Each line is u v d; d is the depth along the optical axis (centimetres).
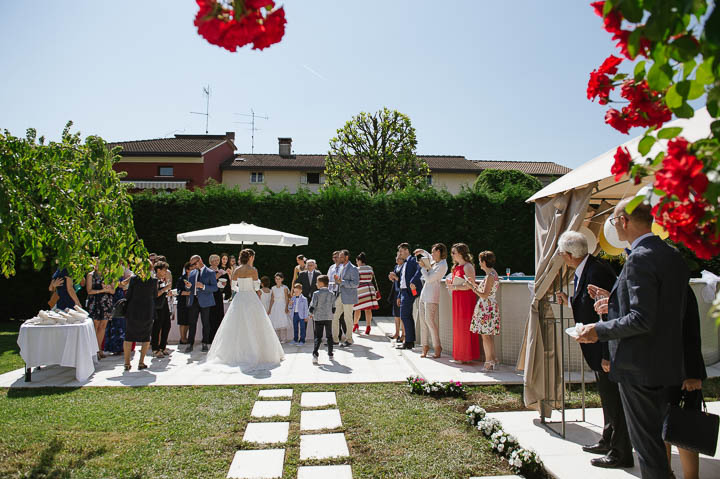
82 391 607
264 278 992
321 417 500
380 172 2342
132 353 860
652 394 284
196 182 2497
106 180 418
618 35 148
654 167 157
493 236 1365
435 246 788
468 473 371
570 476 355
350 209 1379
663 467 282
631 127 178
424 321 799
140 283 730
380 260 1373
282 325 984
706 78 143
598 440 431
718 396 555
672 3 133
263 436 446
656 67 149
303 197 1380
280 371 715
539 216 536
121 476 366
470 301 745
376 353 857
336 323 961
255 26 151
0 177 370
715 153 133
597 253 549
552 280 479
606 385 376
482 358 766
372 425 476
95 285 834
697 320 322
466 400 563
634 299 277
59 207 394
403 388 617
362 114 2350
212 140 2888
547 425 475
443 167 3033
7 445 423
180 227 1350
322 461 391
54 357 653
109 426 473
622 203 310
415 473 371
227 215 1359
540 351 491
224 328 778
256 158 3089
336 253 1034
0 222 364
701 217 141
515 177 1609
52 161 400
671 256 284
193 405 543
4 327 1198
